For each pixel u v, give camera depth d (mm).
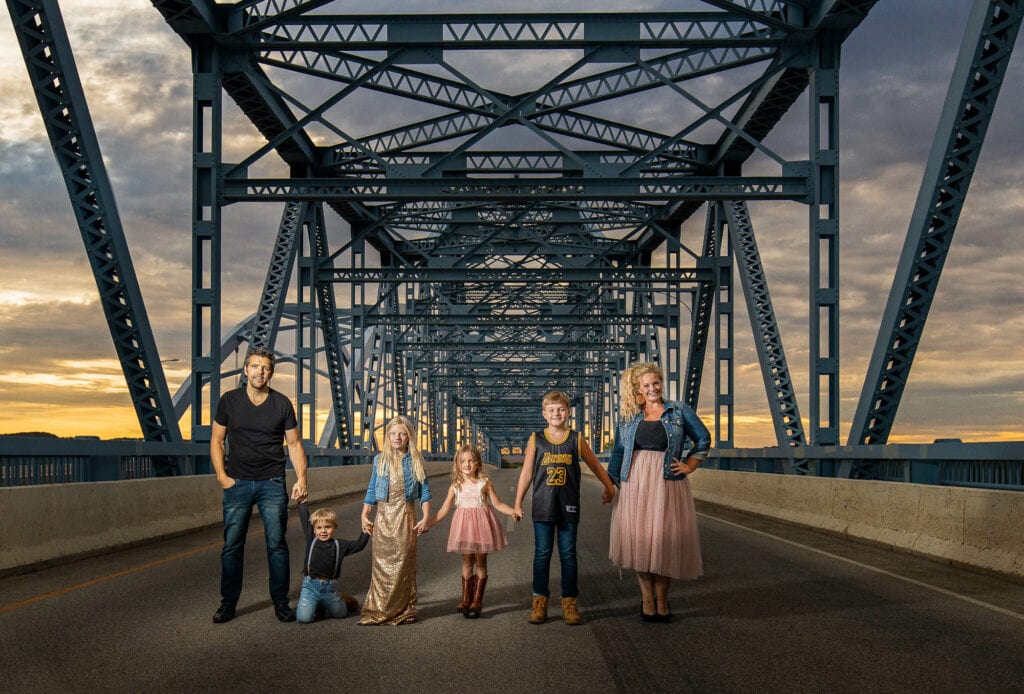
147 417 20859
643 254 54250
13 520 10977
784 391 32312
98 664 6410
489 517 8117
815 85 27625
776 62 28016
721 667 6297
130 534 13883
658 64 28859
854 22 26766
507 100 30203
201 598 9117
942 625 7707
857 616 8109
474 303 63969
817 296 27359
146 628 7648
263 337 36125
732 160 37031
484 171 35375
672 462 7793
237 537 7984
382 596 7793
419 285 73750
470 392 121500
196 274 27453
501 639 7203
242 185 27734
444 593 9414
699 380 47875
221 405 8086
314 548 7871
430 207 46750
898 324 20328
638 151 34781
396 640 7184
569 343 67500
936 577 10422
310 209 41938
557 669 6254
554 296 64125
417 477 7977
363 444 54844
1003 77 17719
